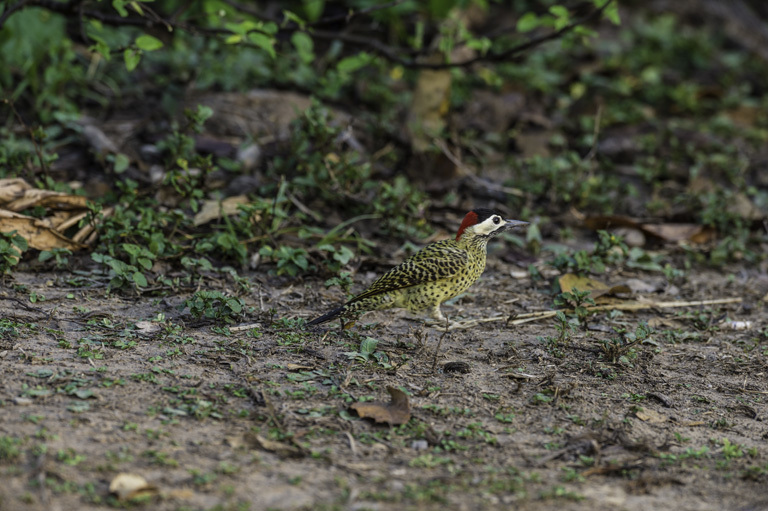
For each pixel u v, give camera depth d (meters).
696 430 8.67
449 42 15.58
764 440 8.52
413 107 16.97
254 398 8.55
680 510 7.12
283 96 18.36
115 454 7.28
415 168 16.33
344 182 14.51
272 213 13.05
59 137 15.85
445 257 10.48
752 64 26.12
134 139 16.03
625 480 7.56
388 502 6.91
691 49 25.92
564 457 7.88
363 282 12.48
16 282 11.20
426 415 8.52
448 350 10.37
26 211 12.12
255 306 11.27
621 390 9.49
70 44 17.59
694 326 11.79
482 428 8.30
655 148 19.16
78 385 8.45
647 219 15.88
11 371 8.67
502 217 10.94
